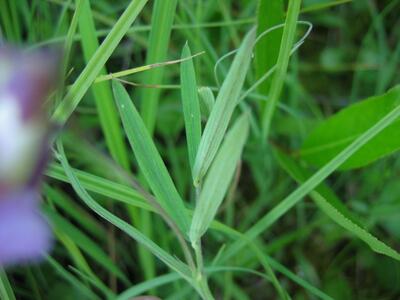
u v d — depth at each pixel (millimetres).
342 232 247
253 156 252
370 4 277
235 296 230
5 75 100
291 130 255
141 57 258
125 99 165
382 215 247
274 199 253
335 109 276
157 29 197
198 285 161
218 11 259
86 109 241
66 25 226
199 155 156
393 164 253
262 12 203
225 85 146
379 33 270
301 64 278
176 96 254
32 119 100
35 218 99
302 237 250
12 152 100
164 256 164
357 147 182
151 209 175
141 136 166
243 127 133
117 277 236
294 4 176
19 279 224
